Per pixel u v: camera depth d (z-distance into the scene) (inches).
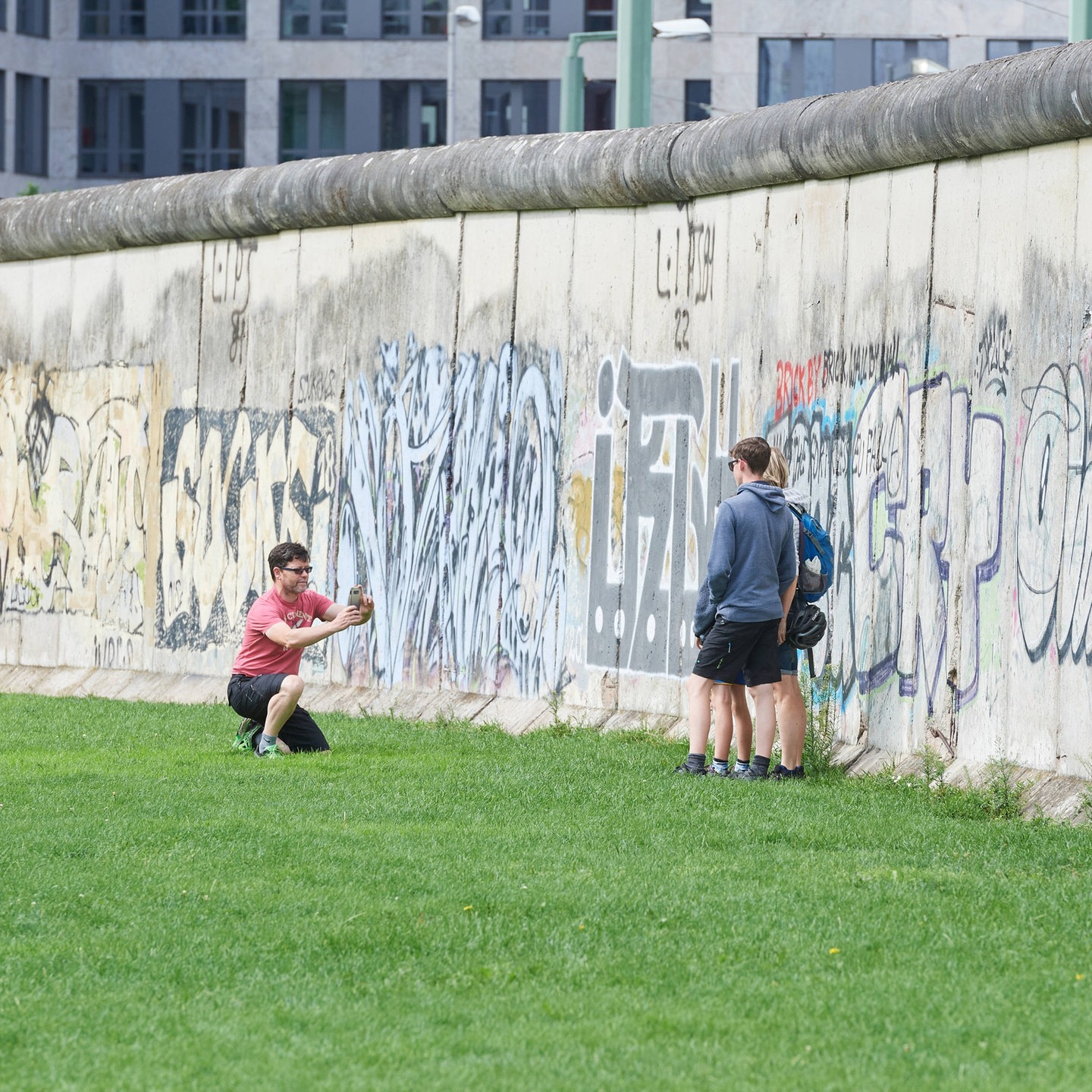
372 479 1291.8
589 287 1166.3
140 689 1427.2
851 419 989.8
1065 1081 438.9
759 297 1058.7
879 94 960.9
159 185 1430.9
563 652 1170.6
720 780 893.8
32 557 1542.8
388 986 525.0
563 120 2278.5
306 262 1338.6
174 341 1432.1
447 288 1246.3
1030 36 4458.7
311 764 952.9
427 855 701.9
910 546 942.4
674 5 4857.3
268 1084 441.7
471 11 3956.7
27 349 1550.2
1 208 1556.3
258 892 638.5
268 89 5108.3
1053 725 837.2
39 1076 449.7
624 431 1140.5
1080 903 608.1
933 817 797.2
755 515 903.7
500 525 1210.6
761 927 581.0
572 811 799.1
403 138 5108.3
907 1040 470.9
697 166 1081.4
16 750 1019.9
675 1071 448.1
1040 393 855.1
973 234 909.2
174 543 1427.2
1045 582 845.2
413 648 1263.5
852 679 985.5
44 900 628.7
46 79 5152.6
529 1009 500.7
